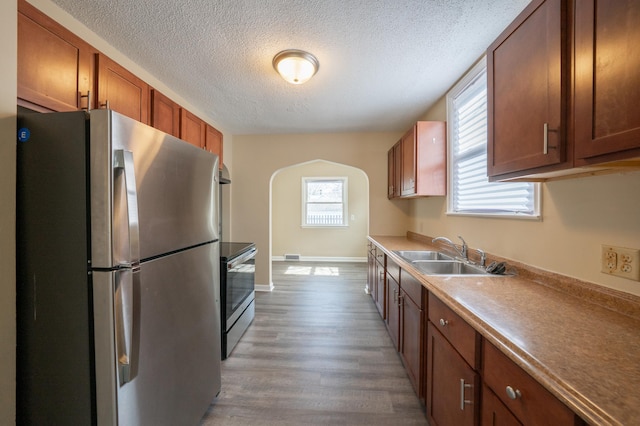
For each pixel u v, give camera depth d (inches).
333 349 93.7
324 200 257.3
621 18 28.8
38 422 38.4
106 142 36.4
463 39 69.4
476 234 81.0
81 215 37.1
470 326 41.7
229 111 120.6
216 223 66.4
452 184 97.4
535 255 57.9
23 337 38.5
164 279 47.0
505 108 48.5
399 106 114.6
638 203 38.1
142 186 41.7
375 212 152.2
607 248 42.3
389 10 59.1
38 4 55.0
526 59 43.0
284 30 65.9
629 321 37.6
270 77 89.4
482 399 39.2
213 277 64.9
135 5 57.6
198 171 58.2
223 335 87.8
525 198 61.9
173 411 49.8
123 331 37.7
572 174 46.7
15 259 38.2
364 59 78.5
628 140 28.2
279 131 151.6
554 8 37.2
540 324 36.8
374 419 62.8
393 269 93.2
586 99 33.1
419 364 64.7
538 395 28.4
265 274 159.9
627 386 24.4
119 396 37.9
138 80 73.7
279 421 62.2
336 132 153.2
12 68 38.7
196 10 59.2
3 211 36.9
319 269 219.3
